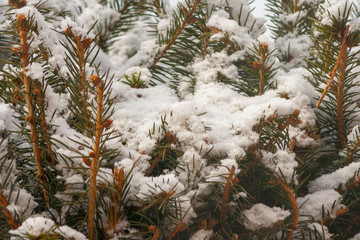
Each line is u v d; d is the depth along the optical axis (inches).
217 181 63.1
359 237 65.2
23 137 65.1
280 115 66.2
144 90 70.4
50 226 57.1
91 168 58.8
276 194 65.3
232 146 65.2
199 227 63.4
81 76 60.9
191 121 65.0
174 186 60.2
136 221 61.6
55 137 62.2
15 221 59.6
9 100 65.6
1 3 72.1
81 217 61.4
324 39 69.2
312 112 68.8
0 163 62.0
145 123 66.0
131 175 60.7
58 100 62.5
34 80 61.0
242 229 64.4
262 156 65.6
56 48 64.4
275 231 64.0
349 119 69.1
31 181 64.2
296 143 67.3
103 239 60.7
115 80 71.6
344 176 65.6
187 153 64.2
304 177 67.7
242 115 67.3
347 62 68.0
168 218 62.2
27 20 60.6
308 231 65.1
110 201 60.6
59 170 62.2
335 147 69.6
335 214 64.5
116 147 63.4
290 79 70.3
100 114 58.1
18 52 60.4
